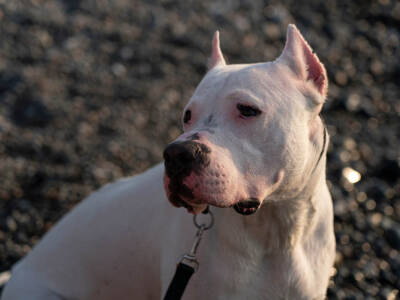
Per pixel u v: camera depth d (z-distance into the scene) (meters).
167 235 3.43
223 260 3.13
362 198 6.11
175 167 2.69
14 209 5.85
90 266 3.80
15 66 8.68
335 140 7.19
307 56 3.01
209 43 9.42
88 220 3.89
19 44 9.22
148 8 10.44
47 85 8.21
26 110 7.68
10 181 6.29
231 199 2.72
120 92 8.17
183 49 9.27
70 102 7.89
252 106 2.80
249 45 9.52
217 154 2.71
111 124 7.44
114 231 3.73
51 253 3.98
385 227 5.64
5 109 7.72
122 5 10.47
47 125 7.40
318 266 3.34
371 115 7.89
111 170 6.52
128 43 9.38
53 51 9.08
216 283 3.14
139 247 3.62
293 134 2.86
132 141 7.09
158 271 3.55
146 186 3.75
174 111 7.82
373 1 10.71
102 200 3.95
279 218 3.11
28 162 6.66
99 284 3.79
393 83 8.79
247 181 2.80
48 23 9.80
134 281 3.69
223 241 3.12
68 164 6.61
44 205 5.95
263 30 9.92
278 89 2.88
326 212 3.34
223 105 2.85
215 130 2.80
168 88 8.29
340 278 4.97
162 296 3.39
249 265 3.15
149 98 8.02
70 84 8.33
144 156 6.84
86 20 9.95
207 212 3.18
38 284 3.94
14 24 9.72
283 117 2.84
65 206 5.93
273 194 2.96
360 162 6.82
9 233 5.56
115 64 8.84
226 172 2.70
